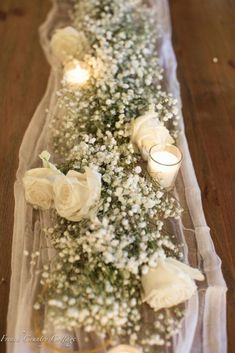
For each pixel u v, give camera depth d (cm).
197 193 67
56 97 83
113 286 51
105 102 73
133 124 67
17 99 87
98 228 54
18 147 77
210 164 75
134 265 51
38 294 54
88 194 55
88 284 51
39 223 63
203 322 54
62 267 53
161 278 50
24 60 96
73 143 71
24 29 105
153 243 55
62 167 65
